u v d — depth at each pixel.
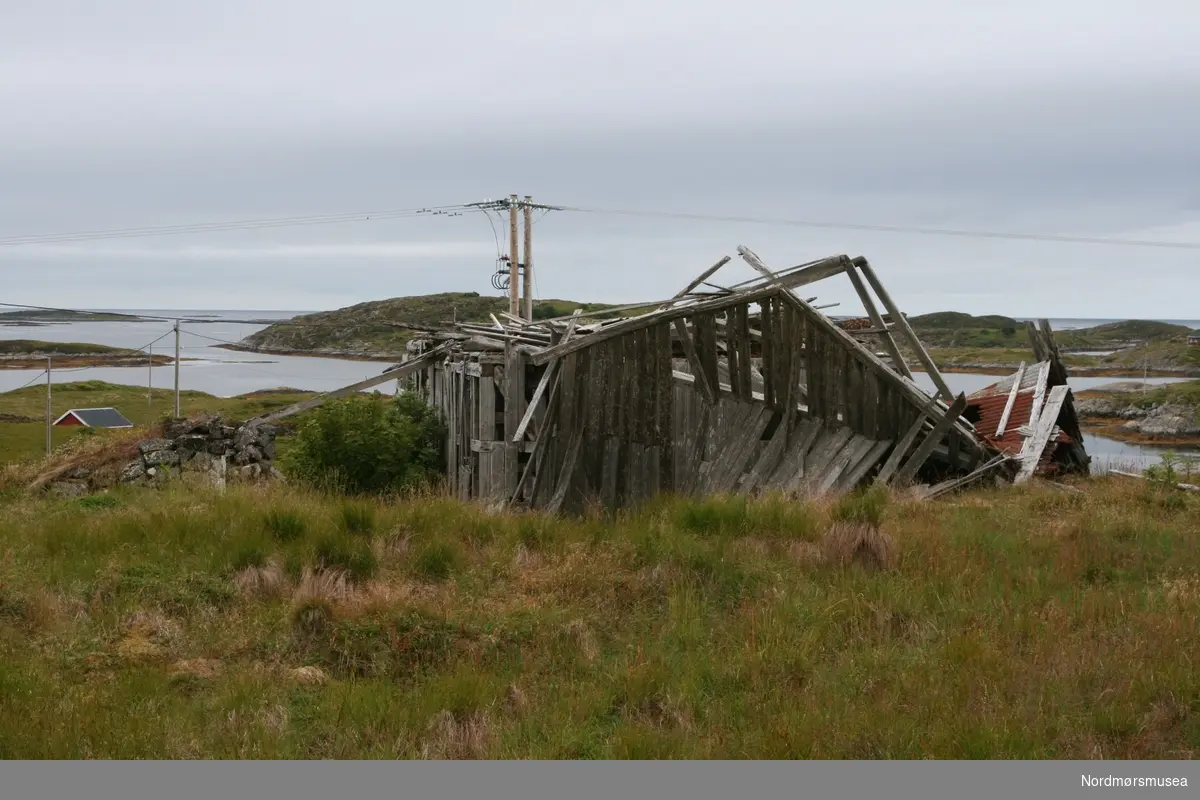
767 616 8.18
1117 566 9.98
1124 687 6.61
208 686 7.16
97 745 6.00
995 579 9.34
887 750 5.91
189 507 12.02
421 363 23.78
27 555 9.91
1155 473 14.52
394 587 9.08
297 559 9.50
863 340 17.61
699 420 15.74
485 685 7.04
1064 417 18.16
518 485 17.11
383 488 18.58
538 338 19.50
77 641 7.68
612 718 6.74
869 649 7.55
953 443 15.75
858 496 13.60
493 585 9.40
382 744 6.20
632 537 10.44
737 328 15.53
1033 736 6.01
